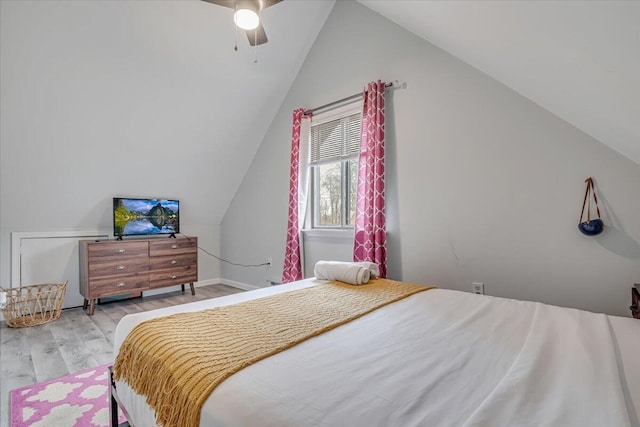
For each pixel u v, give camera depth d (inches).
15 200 120.5
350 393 28.3
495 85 86.4
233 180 171.3
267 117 153.7
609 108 51.1
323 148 132.2
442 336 42.9
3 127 102.9
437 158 97.7
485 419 23.9
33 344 98.1
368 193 108.5
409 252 104.0
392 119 108.4
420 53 101.7
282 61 135.8
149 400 37.1
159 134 133.6
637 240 68.1
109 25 98.4
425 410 25.8
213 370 33.1
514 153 83.5
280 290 71.9
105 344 98.3
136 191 147.6
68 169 123.6
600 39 35.1
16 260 126.6
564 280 76.6
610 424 23.5
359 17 119.0
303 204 135.2
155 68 114.1
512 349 38.3
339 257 124.8
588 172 73.2
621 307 69.7
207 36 114.1
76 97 108.0
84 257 132.6
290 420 25.1
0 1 83.2
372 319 50.8
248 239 169.6
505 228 85.3
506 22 49.8
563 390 28.4
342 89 124.7
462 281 93.0
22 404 65.4
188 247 159.0
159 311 54.7
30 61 95.0
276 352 37.4
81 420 60.1
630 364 34.5
